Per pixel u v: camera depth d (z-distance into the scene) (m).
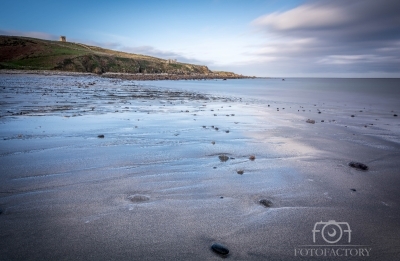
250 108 16.00
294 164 5.39
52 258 2.36
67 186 3.98
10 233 2.71
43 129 8.06
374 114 13.87
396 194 3.98
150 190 3.93
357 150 6.58
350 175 4.79
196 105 17.03
